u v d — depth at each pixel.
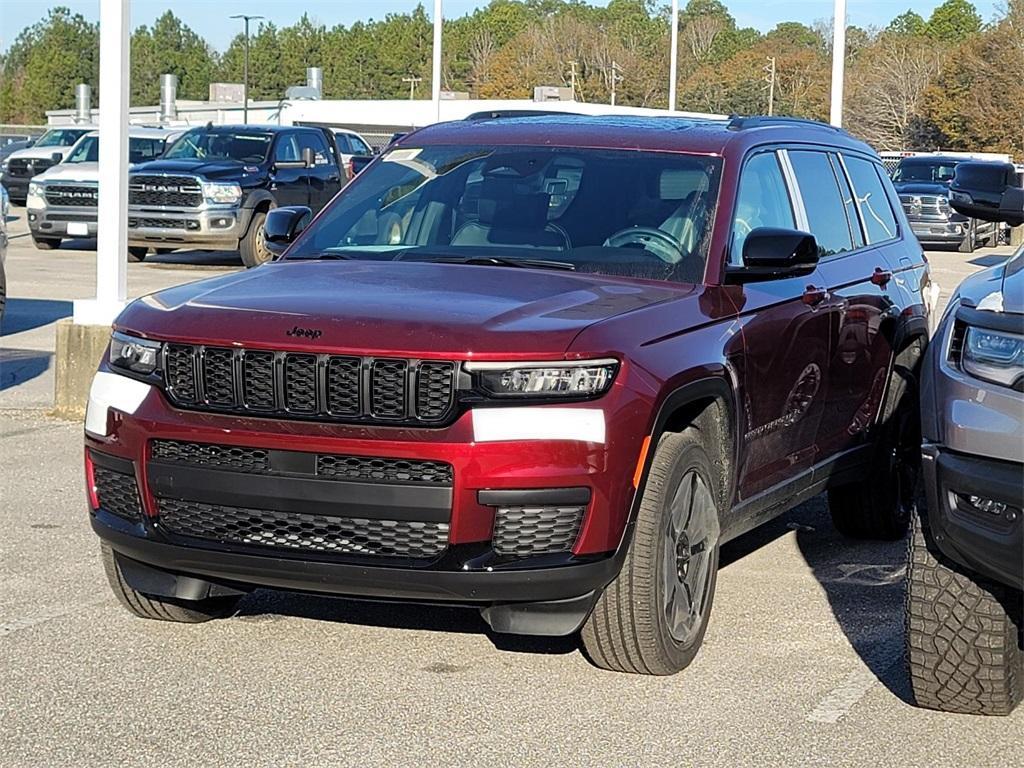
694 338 5.46
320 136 24.30
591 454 4.89
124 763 4.60
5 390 11.33
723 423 5.67
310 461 4.95
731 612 6.34
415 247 6.20
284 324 5.05
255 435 4.98
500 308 5.16
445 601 4.98
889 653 5.82
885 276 7.38
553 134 6.63
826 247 7.00
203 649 5.70
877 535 7.71
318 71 67.12
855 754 4.78
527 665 5.57
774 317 6.08
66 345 10.25
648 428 5.05
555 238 6.07
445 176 6.52
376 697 5.21
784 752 4.78
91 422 5.40
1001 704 5.05
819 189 7.08
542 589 4.91
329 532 4.99
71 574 6.65
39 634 5.82
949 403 4.77
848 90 99.56
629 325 5.20
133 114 77.56
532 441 4.84
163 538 5.19
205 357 5.11
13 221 31.91
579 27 130.50
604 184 6.26
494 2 161.75
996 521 4.64
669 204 6.13
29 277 19.92
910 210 32.22
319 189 23.84
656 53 132.38
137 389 5.24
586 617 5.12
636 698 5.24
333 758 4.66
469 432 4.84
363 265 5.95
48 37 153.75
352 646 5.77
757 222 6.34
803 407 6.45
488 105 60.53
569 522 4.93
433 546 4.91
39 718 4.96
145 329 5.27
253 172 22.42
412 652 5.70
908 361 7.70
